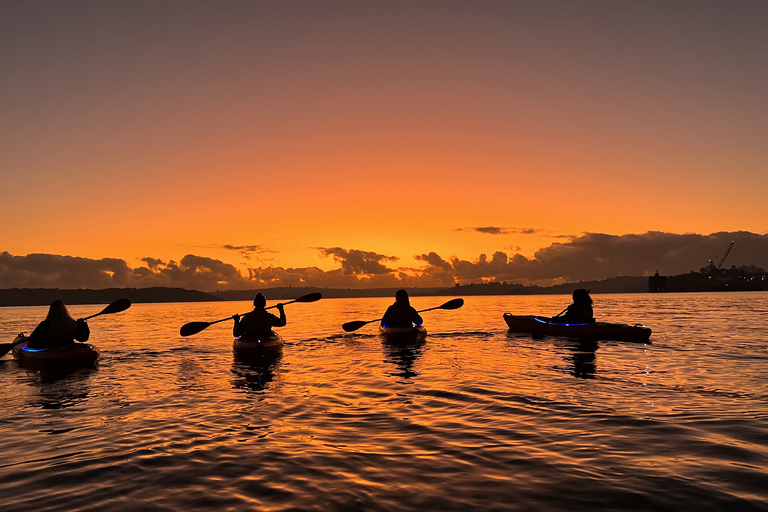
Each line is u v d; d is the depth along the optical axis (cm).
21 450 412
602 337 1224
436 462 363
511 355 955
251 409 546
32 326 2336
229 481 334
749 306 3422
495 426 458
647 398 564
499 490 310
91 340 1414
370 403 565
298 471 350
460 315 2647
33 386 718
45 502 304
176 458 384
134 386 701
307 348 1127
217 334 1627
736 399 554
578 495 300
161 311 5025
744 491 301
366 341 1270
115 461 379
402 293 1284
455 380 696
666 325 1644
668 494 298
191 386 693
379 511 282
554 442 407
